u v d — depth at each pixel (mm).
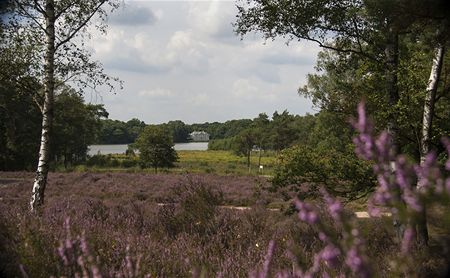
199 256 5254
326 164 10234
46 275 3740
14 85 12102
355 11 9164
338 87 11305
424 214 1219
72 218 7152
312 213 1384
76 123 64625
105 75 12430
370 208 1323
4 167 55438
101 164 66125
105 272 3562
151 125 59781
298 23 10133
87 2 12203
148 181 33094
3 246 4457
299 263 2393
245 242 6859
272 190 10969
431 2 6801
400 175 1261
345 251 1330
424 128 9250
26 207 8836
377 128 9562
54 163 59625
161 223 8297
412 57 10180
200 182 9930
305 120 68188
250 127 77875
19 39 11625
